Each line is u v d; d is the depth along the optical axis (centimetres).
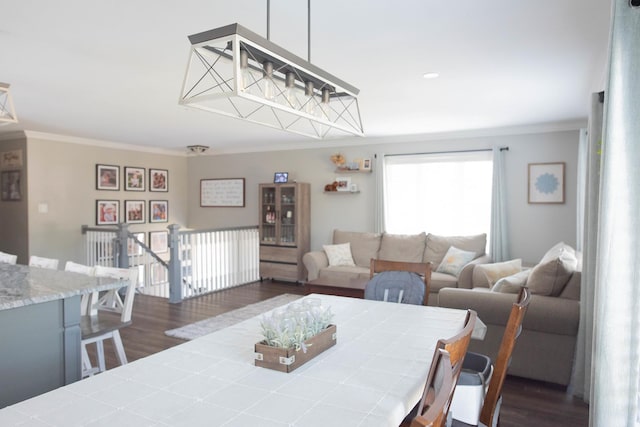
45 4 219
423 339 187
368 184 679
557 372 308
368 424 114
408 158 644
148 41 268
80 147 674
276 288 659
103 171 707
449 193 619
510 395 300
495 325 324
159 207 802
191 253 601
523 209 571
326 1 218
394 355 167
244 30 148
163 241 806
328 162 710
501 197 574
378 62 311
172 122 534
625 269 147
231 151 803
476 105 445
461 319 220
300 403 126
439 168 625
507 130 578
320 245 718
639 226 146
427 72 335
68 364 216
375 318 222
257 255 729
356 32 257
